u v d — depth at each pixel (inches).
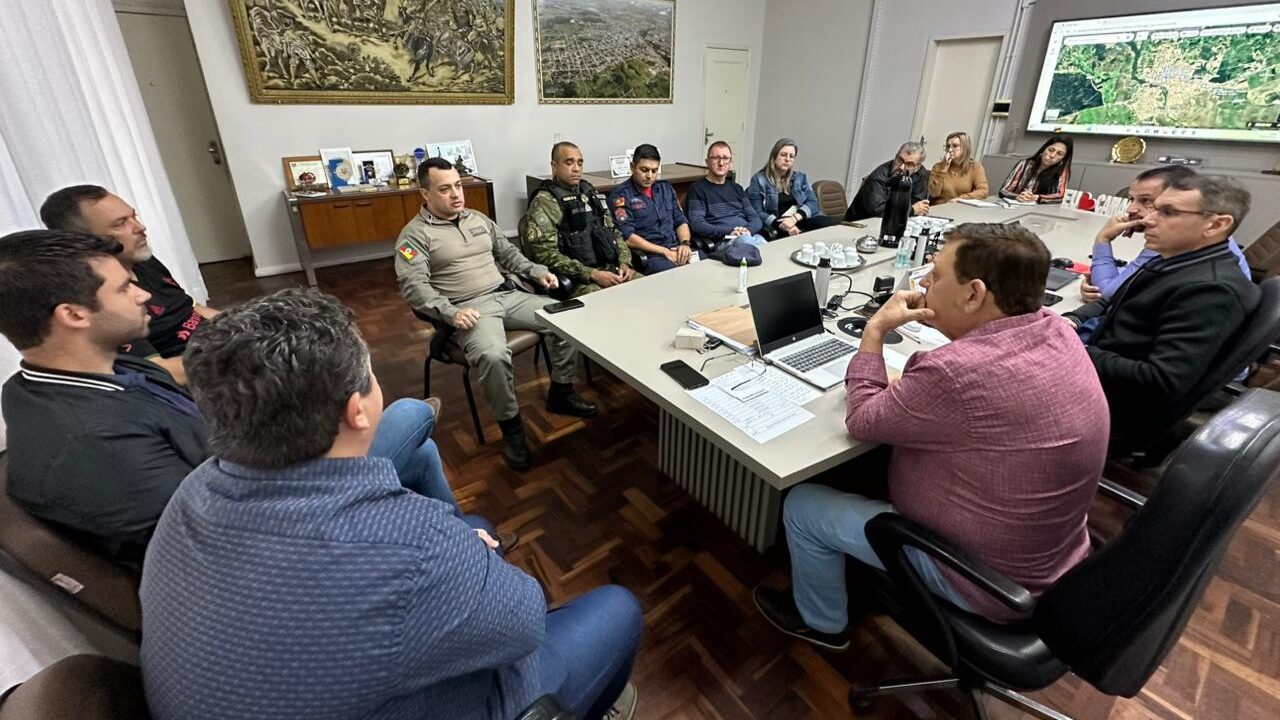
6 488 32.9
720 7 246.5
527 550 68.6
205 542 21.2
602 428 94.1
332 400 22.7
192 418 42.8
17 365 44.0
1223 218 56.1
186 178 176.9
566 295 100.9
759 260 93.4
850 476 69.2
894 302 48.1
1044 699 51.3
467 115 197.0
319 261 186.5
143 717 23.0
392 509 23.3
